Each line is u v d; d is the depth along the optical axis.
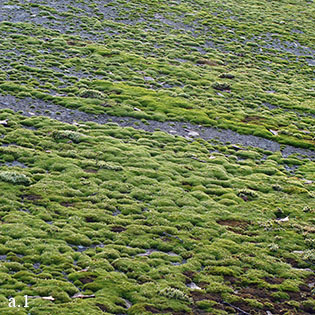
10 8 78.62
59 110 48.56
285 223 33.62
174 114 53.47
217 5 106.62
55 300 20.84
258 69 76.31
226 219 33.22
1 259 23.80
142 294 22.61
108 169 37.53
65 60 62.97
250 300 23.53
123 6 92.00
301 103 65.38
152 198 34.41
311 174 44.72
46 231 27.14
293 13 112.12
